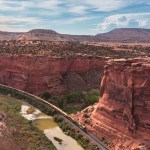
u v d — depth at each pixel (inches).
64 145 2608.3
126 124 2276.1
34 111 3634.4
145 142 2078.0
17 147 2383.1
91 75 4517.7
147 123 2110.0
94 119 2674.7
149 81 2149.4
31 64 4392.2
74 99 3828.7
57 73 4397.1
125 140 2222.0
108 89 2578.7
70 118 3058.6
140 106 2182.6
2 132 2608.3
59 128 3038.9
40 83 4323.3
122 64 2400.3
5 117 3095.5
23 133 2731.3
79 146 2578.7
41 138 2677.2
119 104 2399.1
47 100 3941.9
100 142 2416.3
